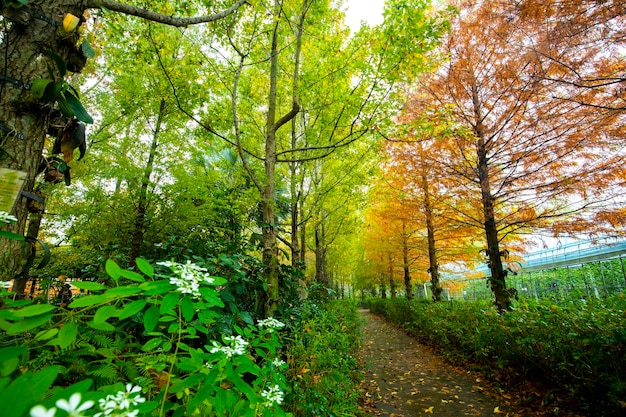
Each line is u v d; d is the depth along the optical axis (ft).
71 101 5.69
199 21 8.35
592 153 15.46
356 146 21.43
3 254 4.76
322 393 9.05
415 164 22.22
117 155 13.87
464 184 20.94
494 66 17.46
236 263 9.21
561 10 11.05
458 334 18.35
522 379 13.43
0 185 4.67
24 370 4.06
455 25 18.81
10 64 5.15
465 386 14.49
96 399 2.27
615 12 10.28
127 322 6.76
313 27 16.43
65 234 14.80
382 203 31.17
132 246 13.42
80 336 4.80
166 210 13.93
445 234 28.22
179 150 15.74
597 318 10.79
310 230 34.96
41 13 5.50
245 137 19.22
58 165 6.51
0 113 4.97
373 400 13.34
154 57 13.16
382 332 32.76
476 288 55.16
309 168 24.43
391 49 13.11
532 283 50.75
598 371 10.09
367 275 58.49
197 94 14.19
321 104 16.66
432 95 21.16
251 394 3.76
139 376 4.77
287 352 8.89
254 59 16.78
